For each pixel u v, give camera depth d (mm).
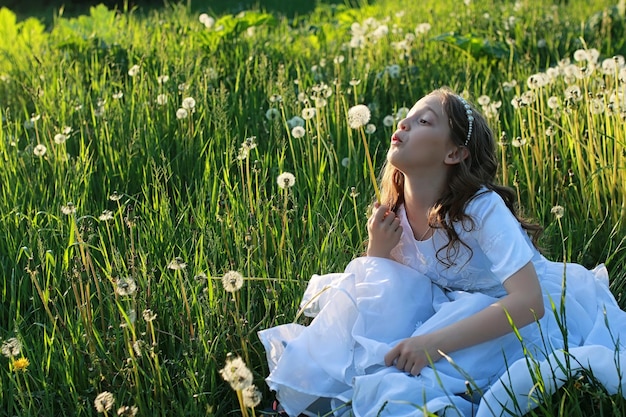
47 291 2965
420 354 2420
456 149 2639
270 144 4262
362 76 5344
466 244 2629
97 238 3488
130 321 2486
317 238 3316
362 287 2674
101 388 2670
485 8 8141
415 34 6844
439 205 2637
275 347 2654
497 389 2309
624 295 3131
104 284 2928
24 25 7875
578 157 3785
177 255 3379
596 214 3617
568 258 3273
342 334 2590
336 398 2508
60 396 2648
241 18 6523
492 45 5922
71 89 5336
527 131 4309
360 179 3994
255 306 2992
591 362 2389
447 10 8469
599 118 4141
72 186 3871
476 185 2627
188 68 5352
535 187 3932
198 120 4602
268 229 3311
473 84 5398
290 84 5008
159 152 4277
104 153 4371
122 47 6383
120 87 5297
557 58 5930
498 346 2510
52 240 3420
